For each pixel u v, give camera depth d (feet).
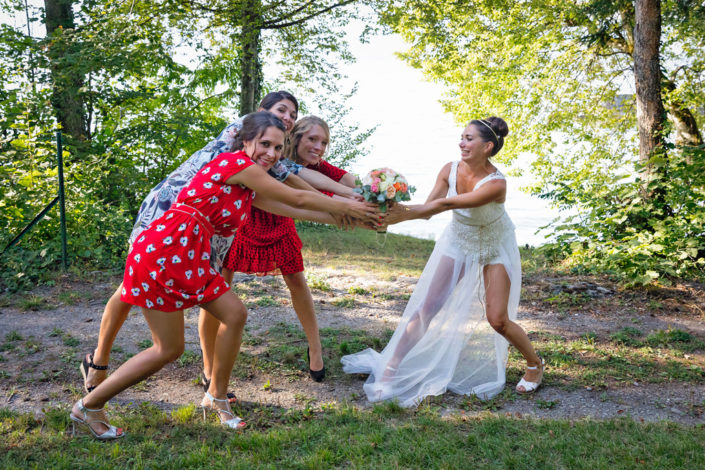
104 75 34.01
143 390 12.88
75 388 12.87
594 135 49.06
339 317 18.94
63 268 22.62
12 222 23.88
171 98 38.86
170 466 9.53
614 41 43.55
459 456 9.82
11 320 17.63
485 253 13.15
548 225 27.20
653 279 22.54
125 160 34.14
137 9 38.09
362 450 10.05
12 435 10.36
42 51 32.76
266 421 11.46
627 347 16.29
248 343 16.03
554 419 11.65
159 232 9.85
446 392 13.12
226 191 10.02
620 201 26.35
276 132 10.20
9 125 28.32
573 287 21.83
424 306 13.46
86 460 9.62
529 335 17.24
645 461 9.72
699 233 23.99
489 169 12.96
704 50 42.75
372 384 13.10
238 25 41.34
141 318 17.95
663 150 26.27
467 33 45.78
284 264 13.07
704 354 15.76
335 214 11.44
